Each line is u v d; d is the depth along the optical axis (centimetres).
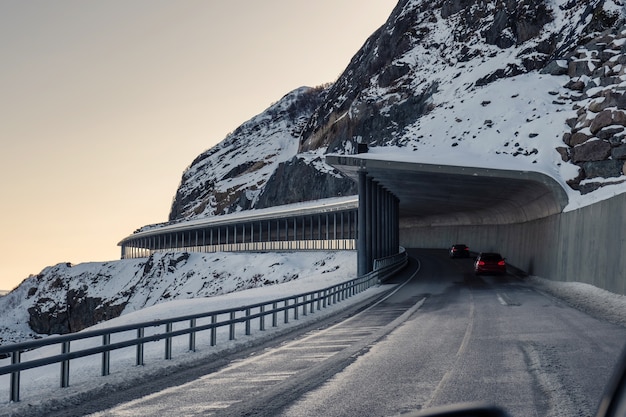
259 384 1219
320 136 17725
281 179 16188
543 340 1666
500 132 8094
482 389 1079
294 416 939
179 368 1505
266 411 978
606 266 3078
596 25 9956
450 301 3084
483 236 8206
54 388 1247
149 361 1597
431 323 2205
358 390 1116
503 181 4591
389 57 17012
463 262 6850
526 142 6619
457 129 9031
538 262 4988
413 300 3262
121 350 3341
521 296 3222
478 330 1947
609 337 1680
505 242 7000
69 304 17175
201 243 14225
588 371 1208
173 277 13475
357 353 1580
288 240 10644
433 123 9594
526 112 8444
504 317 2297
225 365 1506
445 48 15288
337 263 8400
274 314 2455
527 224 5756
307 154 16275
